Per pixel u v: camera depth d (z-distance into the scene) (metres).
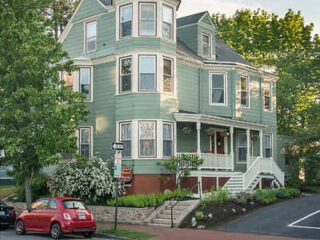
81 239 17.34
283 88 40.41
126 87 25.62
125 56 25.72
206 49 31.17
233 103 30.05
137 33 25.33
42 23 21.75
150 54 25.22
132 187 24.56
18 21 20.62
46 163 19.47
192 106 28.39
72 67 22.62
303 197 26.77
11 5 22.33
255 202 23.31
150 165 24.58
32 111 20.09
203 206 20.86
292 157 36.00
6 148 19.80
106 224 20.95
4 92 20.22
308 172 34.22
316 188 32.94
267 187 28.98
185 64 28.17
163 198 22.23
